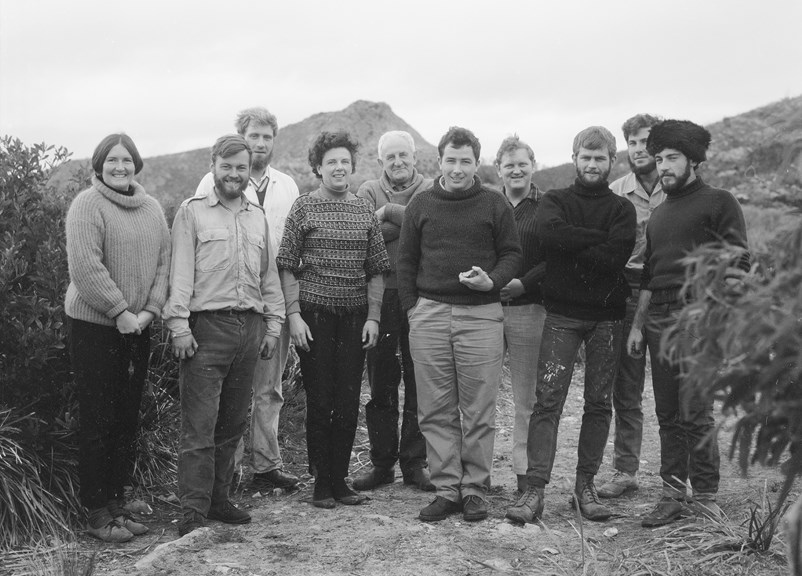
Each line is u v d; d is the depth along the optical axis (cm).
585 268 448
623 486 507
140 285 435
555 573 369
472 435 458
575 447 641
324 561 391
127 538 425
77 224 415
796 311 204
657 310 436
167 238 454
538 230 457
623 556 385
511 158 513
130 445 459
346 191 501
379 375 526
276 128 550
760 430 225
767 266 224
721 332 221
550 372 453
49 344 450
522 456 496
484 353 454
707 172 1509
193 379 441
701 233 422
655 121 523
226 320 445
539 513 452
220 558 394
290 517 463
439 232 462
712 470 428
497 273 450
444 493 457
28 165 505
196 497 438
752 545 382
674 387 433
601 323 456
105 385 425
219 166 451
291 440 619
